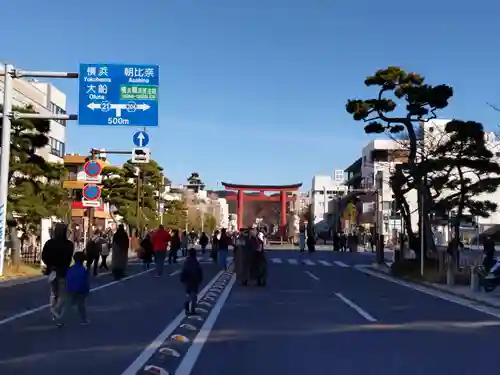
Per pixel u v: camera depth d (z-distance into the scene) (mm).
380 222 38219
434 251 27625
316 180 139000
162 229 26047
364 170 95250
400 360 9281
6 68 22875
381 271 31156
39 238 32344
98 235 28438
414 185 28531
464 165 27547
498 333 11883
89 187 31359
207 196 147375
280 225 108438
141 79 22875
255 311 15008
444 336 11492
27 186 27672
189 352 9828
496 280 19609
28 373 8305
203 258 41781
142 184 57344
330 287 21969
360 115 28547
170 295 18375
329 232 106812
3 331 11781
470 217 36094
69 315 13750
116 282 22812
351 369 8648
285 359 9320
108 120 22703
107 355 9539
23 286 21016
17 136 27078
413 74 28359
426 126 41188
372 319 13727
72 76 22906
